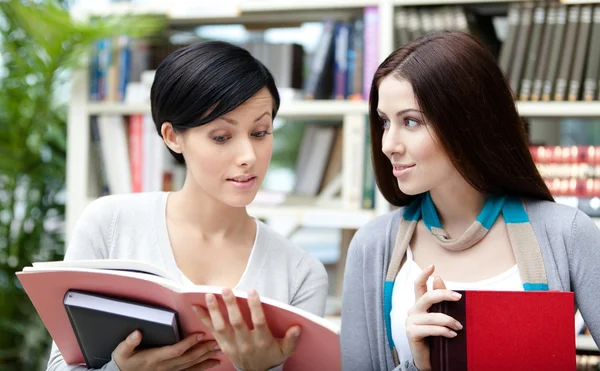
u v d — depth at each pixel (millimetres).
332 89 2314
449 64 1094
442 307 1023
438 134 1093
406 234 1237
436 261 1209
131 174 2402
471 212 1208
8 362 2539
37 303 1062
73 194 2426
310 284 1294
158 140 2379
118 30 2305
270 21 2430
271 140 1183
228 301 958
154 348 1044
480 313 1007
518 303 1001
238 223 1276
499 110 1133
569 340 992
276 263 1282
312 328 981
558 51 2023
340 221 2162
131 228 1269
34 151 2574
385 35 2139
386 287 1222
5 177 2641
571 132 2426
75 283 1023
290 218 2221
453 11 2100
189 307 992
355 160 2178
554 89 2035
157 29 2383
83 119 2420
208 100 1100
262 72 1146
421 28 2131
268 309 983
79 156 2422
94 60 2434
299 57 2354
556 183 2021
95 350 1092
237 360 1027
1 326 2537
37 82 2508
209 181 1150
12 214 2588
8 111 2529
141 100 2389
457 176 1173
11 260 2586
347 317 1277
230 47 1154
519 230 1157
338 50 2227
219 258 1256
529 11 2051
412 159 1120
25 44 2510
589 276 1123
